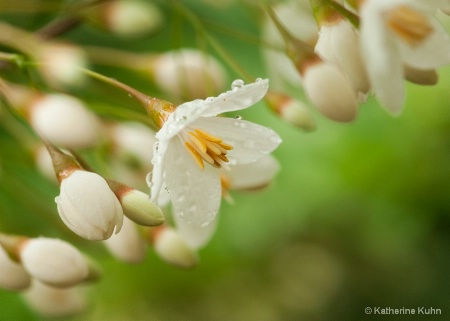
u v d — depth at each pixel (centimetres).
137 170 27
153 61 27
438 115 36
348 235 40
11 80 27
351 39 23
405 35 22
